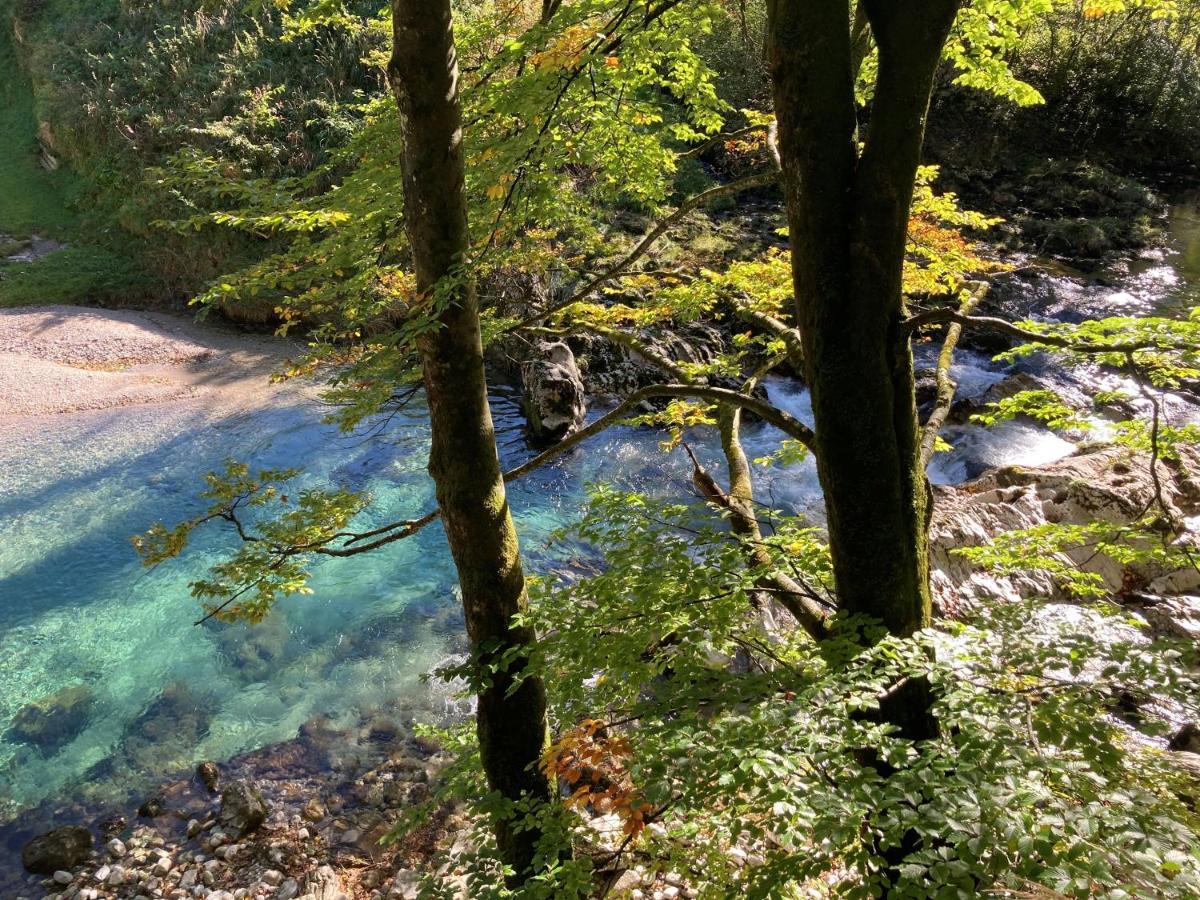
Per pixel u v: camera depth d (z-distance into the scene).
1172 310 12.38
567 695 2.97
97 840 5.25
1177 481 7.57
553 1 4.00
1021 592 6.35
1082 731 1.99
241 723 6.22
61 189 17.28
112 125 16.16
